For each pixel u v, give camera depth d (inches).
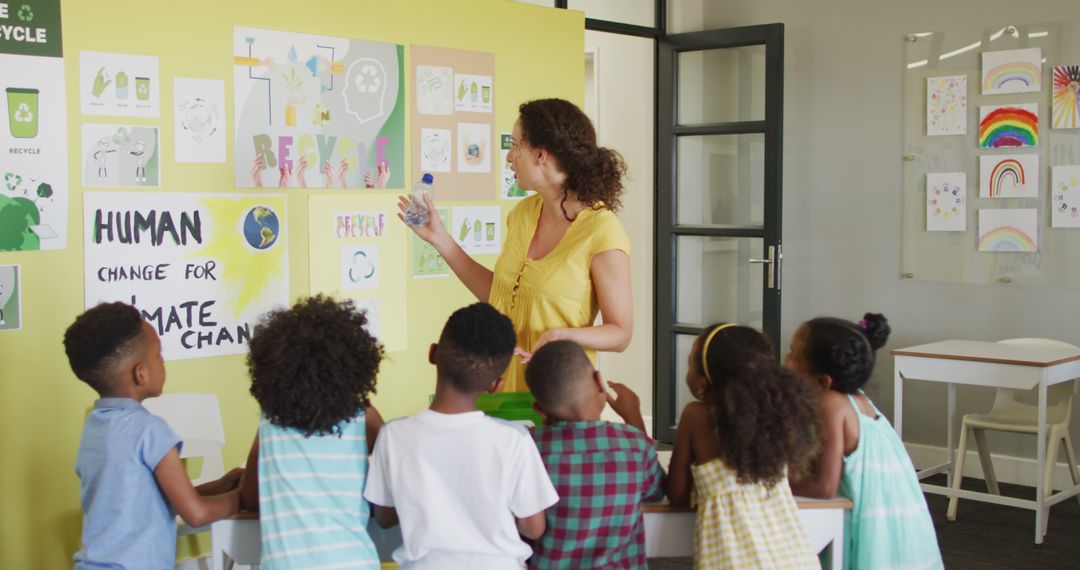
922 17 197.6
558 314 90.9
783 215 217.3
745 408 79.7
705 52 219.3
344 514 76.0
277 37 139.6
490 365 75.8
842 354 95.8
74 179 122.5
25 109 118.2
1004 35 188.7
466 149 163.3
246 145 137.3
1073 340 185.8
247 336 138.9
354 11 147.6
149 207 128.6
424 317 159.3
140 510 80.5
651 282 231.1
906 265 202.5
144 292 128.8
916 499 97.2
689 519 87.2
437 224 102.5
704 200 222.4
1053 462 168.1
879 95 203.6
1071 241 184.7
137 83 127.0
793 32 213.5
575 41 178.4
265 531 75.9
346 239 148.3
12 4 116.7
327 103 145.4
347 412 76.2
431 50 157.2
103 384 83.7
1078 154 182.9
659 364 227.9
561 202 92.3
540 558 79.7
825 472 91.0
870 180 205.8
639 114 228.1
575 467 78.9
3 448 118.2
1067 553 154.6
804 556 81.6
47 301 120.9
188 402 121.2
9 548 119.1
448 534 73.9
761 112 213.0
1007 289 191.8
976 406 197.3
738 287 220.5
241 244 137.5
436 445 74.8
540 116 89.7
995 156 190.9
